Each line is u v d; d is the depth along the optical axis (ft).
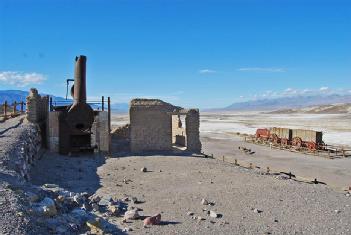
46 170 86.38
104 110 122.01
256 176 89.76
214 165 103.14
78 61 118.52
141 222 52.60
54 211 45.83
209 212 58.18
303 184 83.46
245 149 173.78
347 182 107.96
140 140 124.98
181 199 65.46
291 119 487.20
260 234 49.85
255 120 481.87
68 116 116.06
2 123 110.83
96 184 76.54
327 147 183.21
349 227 53.83
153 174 88.74
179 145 142.72
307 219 56.59
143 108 125.18
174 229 50.11
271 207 61.82
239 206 61.93
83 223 47.83
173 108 127.65
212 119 543.80
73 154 116.47
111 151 122.93
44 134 121.39
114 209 56.03
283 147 184.96
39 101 120.67
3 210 40.55
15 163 62.85
